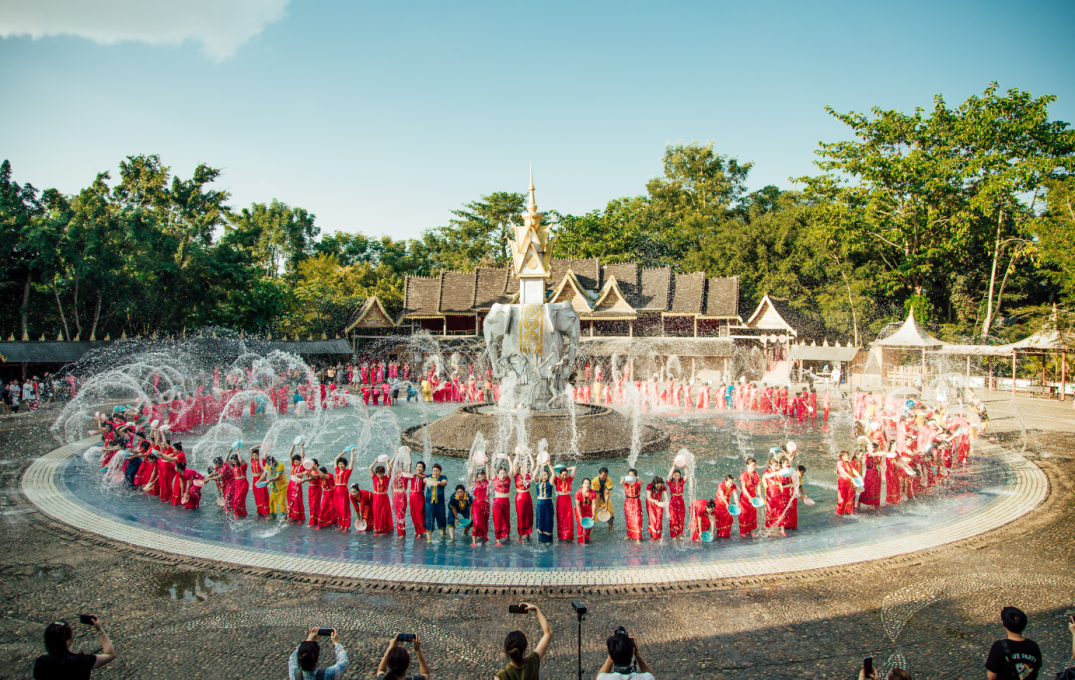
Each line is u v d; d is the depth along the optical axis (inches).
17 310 1817.2
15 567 470.0
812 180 2427.4
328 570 462.9
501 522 529.7
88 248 1788.9
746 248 2716.5
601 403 1537.9
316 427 1155.3
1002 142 2127.2
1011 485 720.3
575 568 467.8
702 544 523.8
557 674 321.4
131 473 720.3
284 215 3779.5
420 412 1380.4
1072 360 1691.7
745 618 387.2
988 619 385.7
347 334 2297.0
